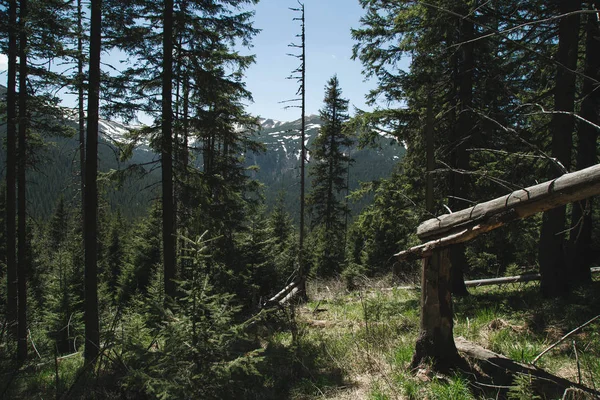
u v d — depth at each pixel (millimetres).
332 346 6234
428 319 4480
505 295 8398
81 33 10547
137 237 29828
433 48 10055
